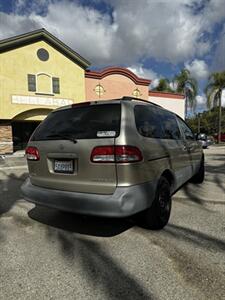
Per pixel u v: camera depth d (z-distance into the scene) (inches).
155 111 166.9
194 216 168.7
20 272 108.7
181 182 192.4
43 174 146.9
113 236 141.4
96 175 125.3
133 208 121.6
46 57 717.9
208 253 120.5
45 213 181.3
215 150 751.1
